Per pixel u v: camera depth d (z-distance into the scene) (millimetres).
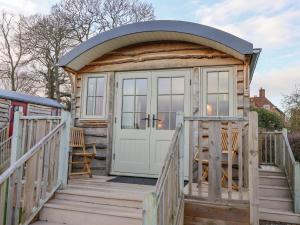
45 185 3574
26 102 10680
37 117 4066
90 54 5473
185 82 5145
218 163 3311
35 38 17750
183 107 5102
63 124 3938
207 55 5055
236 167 4547
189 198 3393
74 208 3395
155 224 2012
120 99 5551
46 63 17656
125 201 3438
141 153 5254
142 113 5367
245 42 4254
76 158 5559
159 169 5062
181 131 3371
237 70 4852
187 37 4891
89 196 3611
